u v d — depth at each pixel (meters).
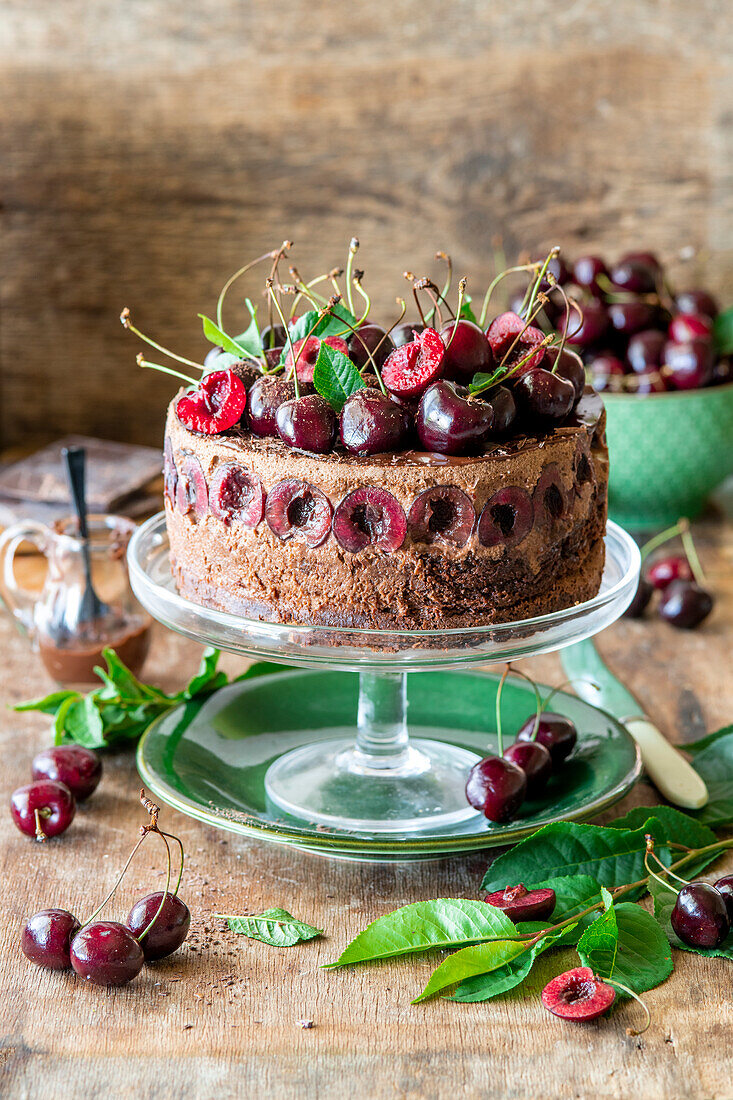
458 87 1.56
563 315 1.40
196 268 1.62
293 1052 0.91
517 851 0.99
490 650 0.98
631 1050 0.91
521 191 1.60
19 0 1.51
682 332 1.39
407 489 0.97
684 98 1.57
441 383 0.97
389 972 0.95
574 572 1.02
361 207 1.61
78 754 1.07
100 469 1.45
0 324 1.64
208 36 1.53
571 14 1.54
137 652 1.21
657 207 1.62
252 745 1.11
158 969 0.96
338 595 0.99
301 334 1.03
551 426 1.00
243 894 1.00
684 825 1.01
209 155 1.58
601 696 1.16
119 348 1.65
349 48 1.54
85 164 1.57
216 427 1.00
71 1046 0.91
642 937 0.95
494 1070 0.90
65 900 1.00
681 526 1.35
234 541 1.00
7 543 1.38
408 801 1.05
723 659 1.25
